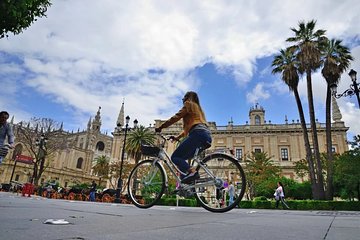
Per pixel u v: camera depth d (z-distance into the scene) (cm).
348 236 206
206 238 183
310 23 2394
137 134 3878
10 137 587
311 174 2164
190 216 352
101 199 2334
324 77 2303
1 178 5841
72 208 441
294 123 4997
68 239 159
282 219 366
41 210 353
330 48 2347
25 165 6138
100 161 5347
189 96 450
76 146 8462
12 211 312
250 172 3750
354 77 1463
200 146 414
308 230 238
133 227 225
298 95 2386
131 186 485
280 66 2486
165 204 2050
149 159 470
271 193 3738
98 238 168
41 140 3691
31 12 644
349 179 2139
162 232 203
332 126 4819
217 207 414
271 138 5012
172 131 4819
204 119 434
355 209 1714
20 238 155
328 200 1994
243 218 351
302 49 2319
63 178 6812
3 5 569
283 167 4759
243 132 5156
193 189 420
